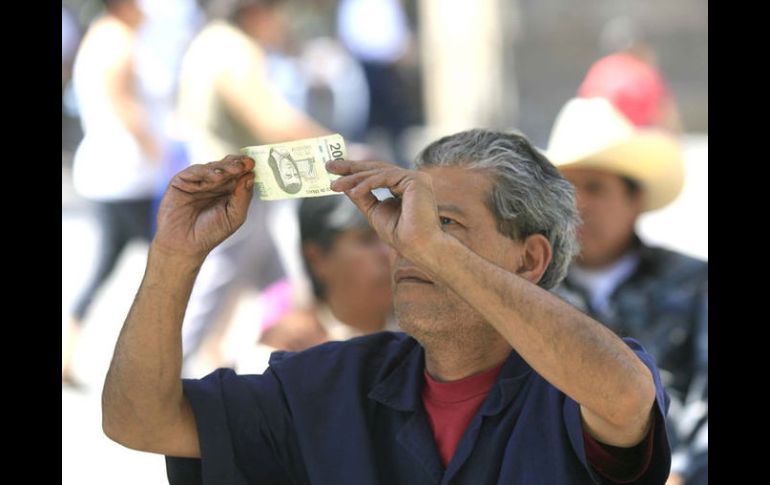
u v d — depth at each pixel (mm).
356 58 25516
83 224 18859
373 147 25453
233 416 6809
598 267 11164
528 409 6461
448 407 6703
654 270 11039
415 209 5859
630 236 11148
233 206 6543
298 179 6383
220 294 15484
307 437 6723
